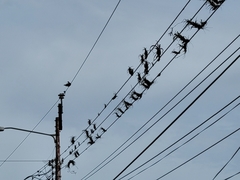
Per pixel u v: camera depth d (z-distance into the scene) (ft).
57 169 74.23
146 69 50.37
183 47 45.16
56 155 75.25
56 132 77.15
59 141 76.79
